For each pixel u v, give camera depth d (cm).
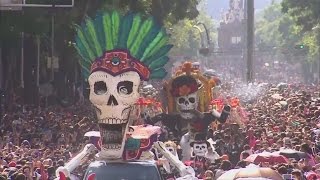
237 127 4547
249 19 12112
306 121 5541
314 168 3391
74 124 5384
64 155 3791
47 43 8925
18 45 8544
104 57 2944
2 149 4053
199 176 3491
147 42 2961
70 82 9594
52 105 8344
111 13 2956
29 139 4900
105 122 2922
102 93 2925
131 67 2934
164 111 4550
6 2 6038
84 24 2972
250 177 2680
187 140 4284
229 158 4219
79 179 3052
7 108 7019
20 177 2827
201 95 4559
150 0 10212
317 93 11862
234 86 11038
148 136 2980
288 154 3694
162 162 3219
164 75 3003
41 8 6912
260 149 4034
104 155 2931
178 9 13538
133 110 3114
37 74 8694
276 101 8594
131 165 2869
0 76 8388
